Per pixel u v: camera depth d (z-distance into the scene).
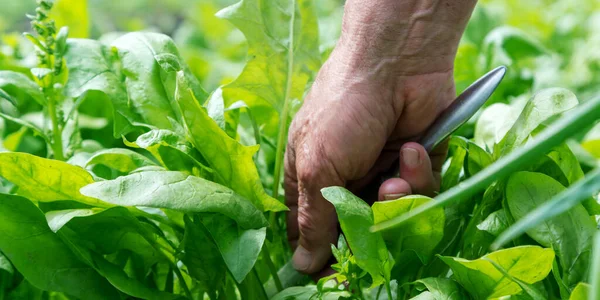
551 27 1.59
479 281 0.70
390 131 0.79
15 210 0.73
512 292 0.70
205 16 1.69
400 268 0.75
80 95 0.83
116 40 0.83
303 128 0.78
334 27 1.15
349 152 0.77
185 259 0.76
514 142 0.75
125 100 0.82
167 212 0.76
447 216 0.76
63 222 0.71
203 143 0.74
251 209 0.73
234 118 0.84
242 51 1.56
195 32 1.70
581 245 0.72
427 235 0.73
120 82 0.83
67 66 0.82
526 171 0.73
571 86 1.23
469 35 1.39
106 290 0.74
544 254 0.68
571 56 1.52
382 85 0.77
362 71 0.77
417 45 0.76
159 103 0.81
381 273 0.71
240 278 0.71
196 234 0.74
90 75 0.82
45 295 0.78
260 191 0.75
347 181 0.80
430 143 0.78
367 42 0.76
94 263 0.73
